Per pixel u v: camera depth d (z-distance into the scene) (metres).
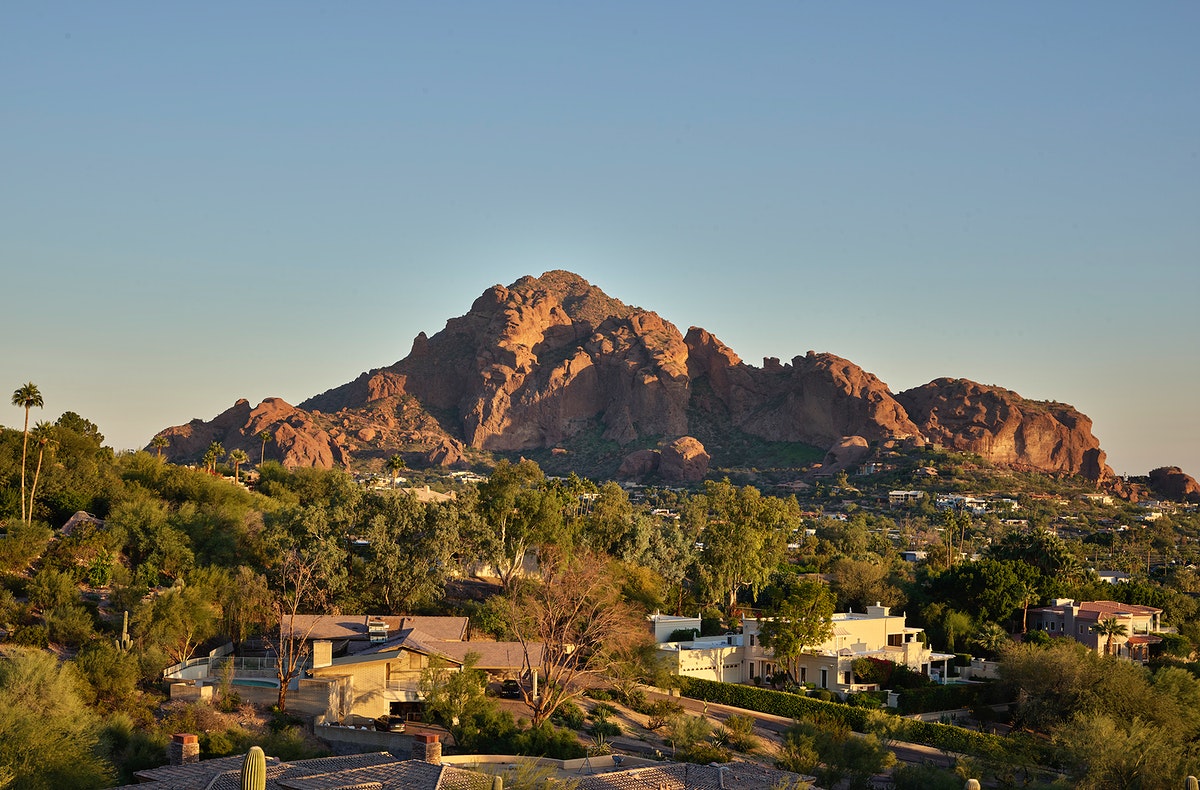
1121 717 81.69
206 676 72.56
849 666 94.94
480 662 76.19
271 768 45.22
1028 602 119.62
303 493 166.12
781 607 95.56
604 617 76.88
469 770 46.62
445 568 99.62
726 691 88.75
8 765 43.25
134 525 97.62
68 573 84.56
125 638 71.12
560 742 62.41
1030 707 87.25
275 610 86.25
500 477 114.75
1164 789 63.66
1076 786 65.12
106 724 56.28
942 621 115.12
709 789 46.75
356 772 44.25
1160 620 126.38
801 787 47.41
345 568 95.56
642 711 80.50
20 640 70.88
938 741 78.62
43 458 121.12
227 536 99.38
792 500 151.38
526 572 118.62
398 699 72.12
